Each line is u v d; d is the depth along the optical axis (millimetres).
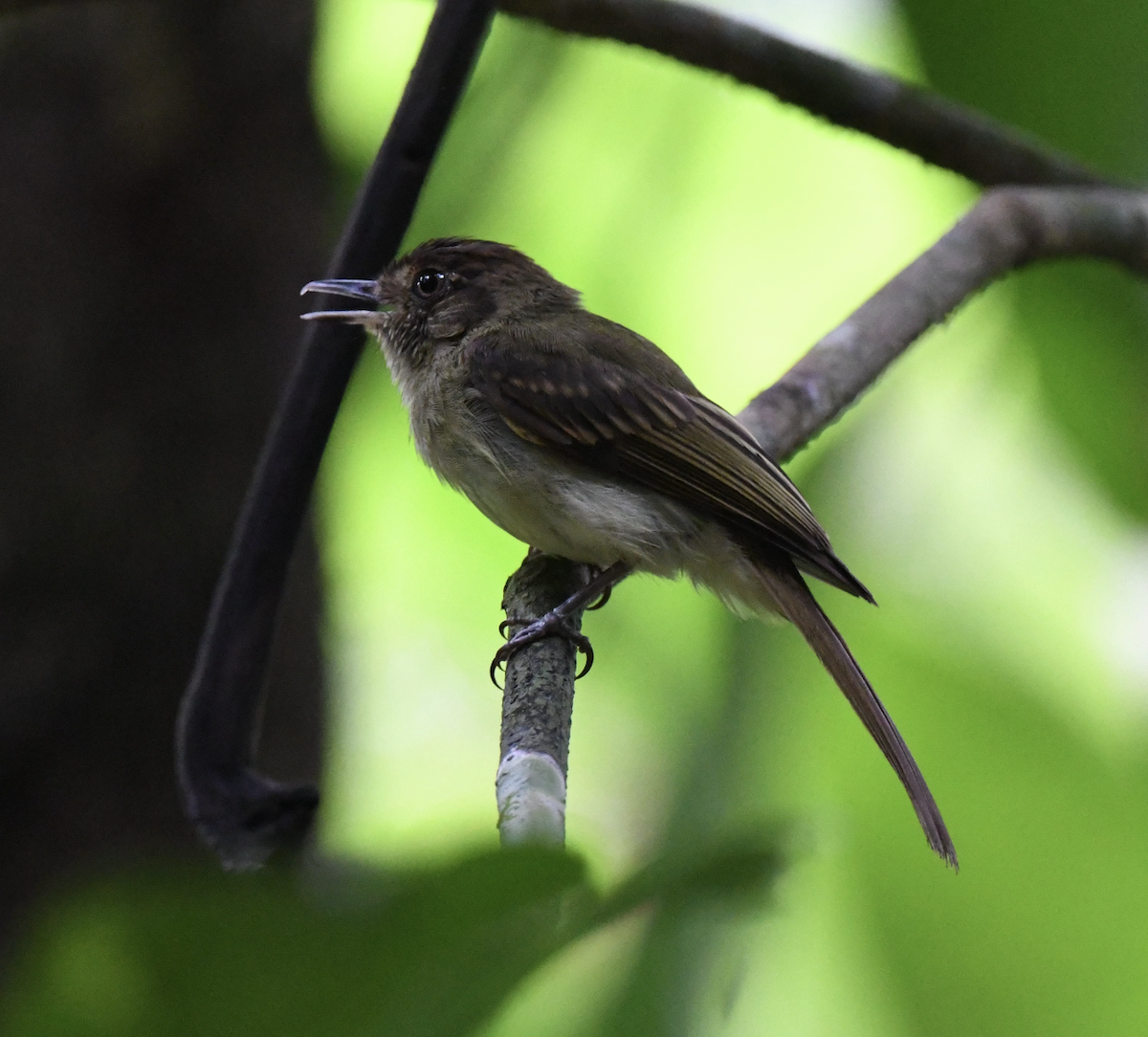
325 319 4617
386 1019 1848
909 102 8070
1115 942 7270
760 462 7145
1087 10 6574
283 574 3990
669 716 9414
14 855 8797
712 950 3430
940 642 8484
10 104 9352
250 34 9562
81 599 9078
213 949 1802
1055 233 7613
